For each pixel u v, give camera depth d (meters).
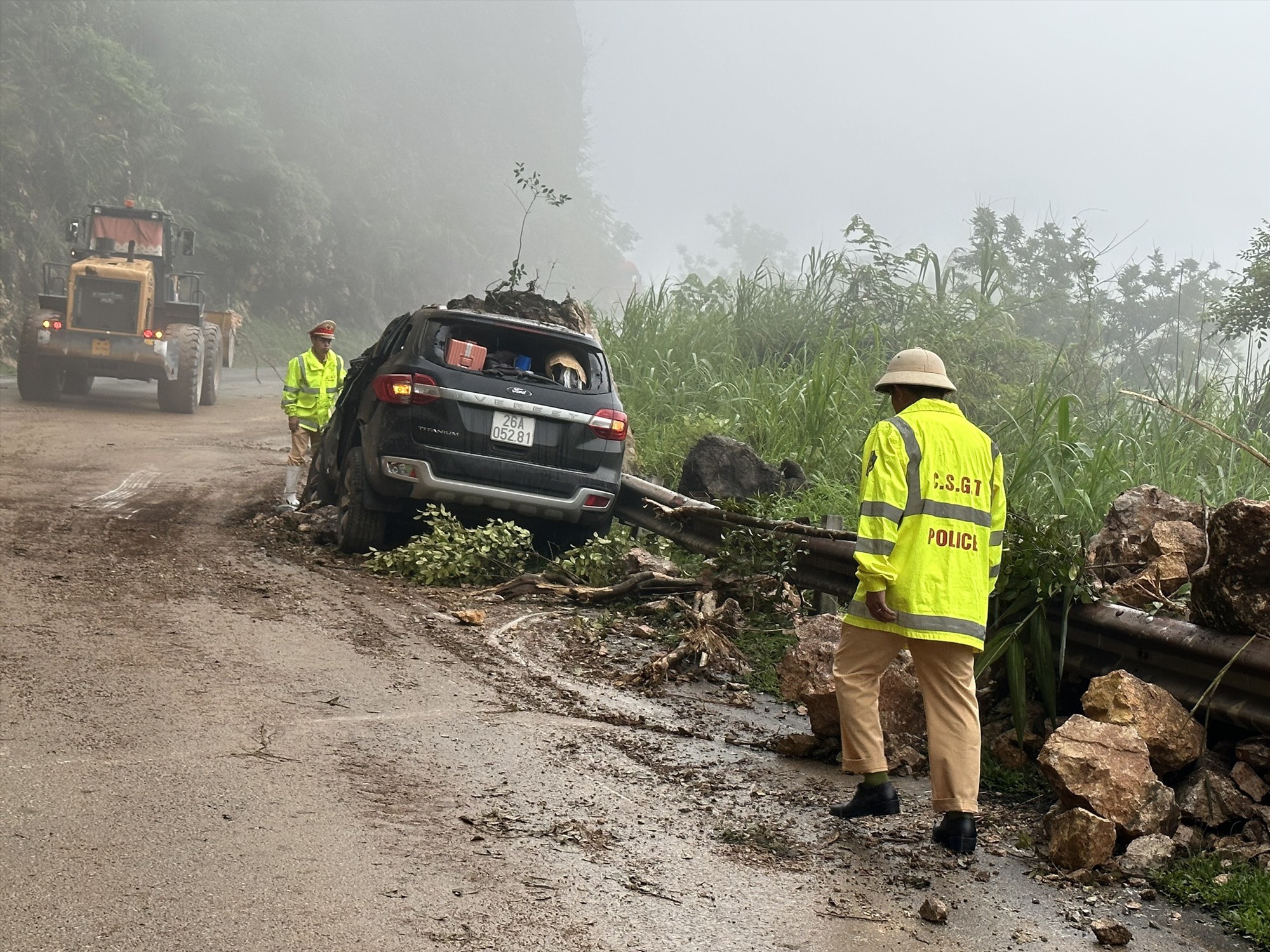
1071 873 3.79
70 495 10.91
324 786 3.99
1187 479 8.71
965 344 13.70
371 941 2.89
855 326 13.71
